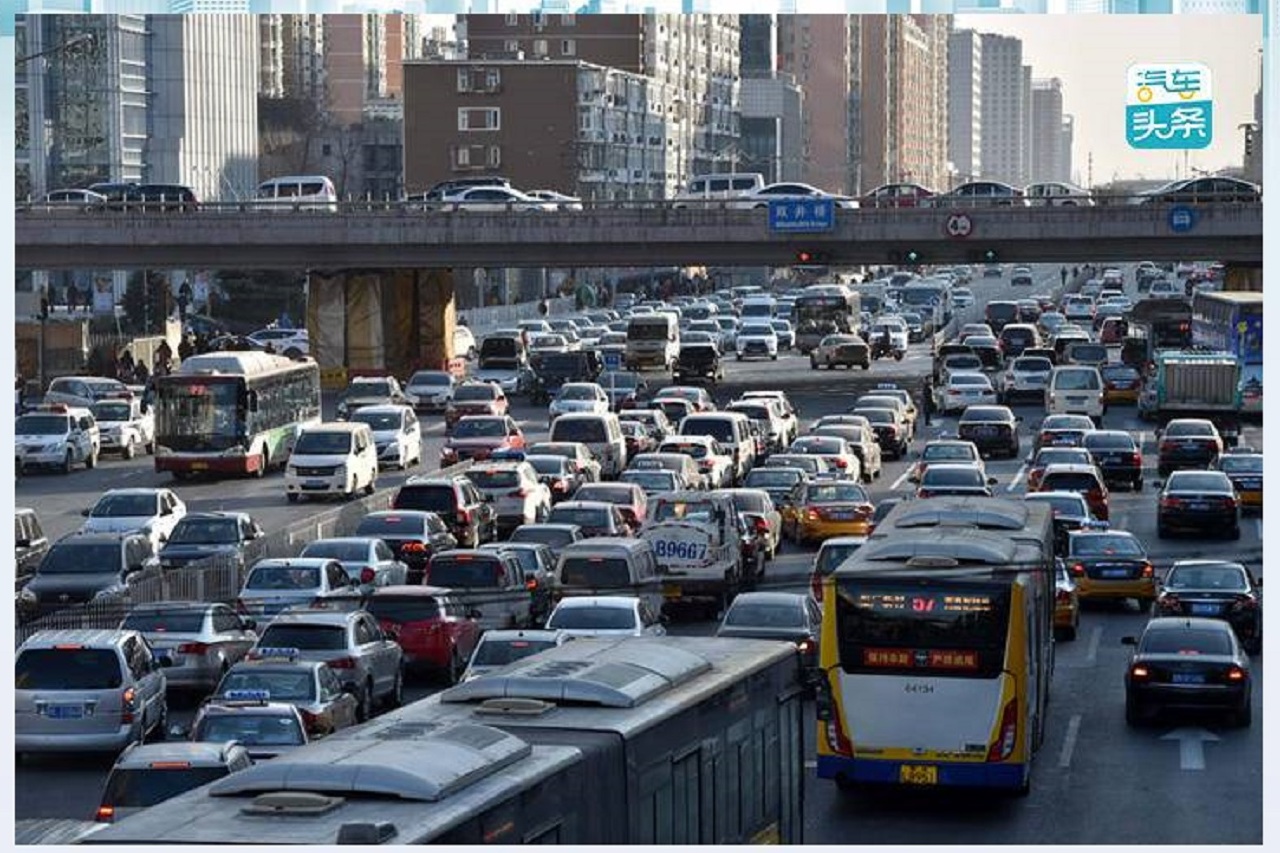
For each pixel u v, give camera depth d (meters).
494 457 173.25
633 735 51.75
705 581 118.88
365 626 93.12
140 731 83.31
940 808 76.31
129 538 116.31
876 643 75.94
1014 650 75.31
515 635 89.31
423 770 44.44
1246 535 149.62
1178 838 70.38
